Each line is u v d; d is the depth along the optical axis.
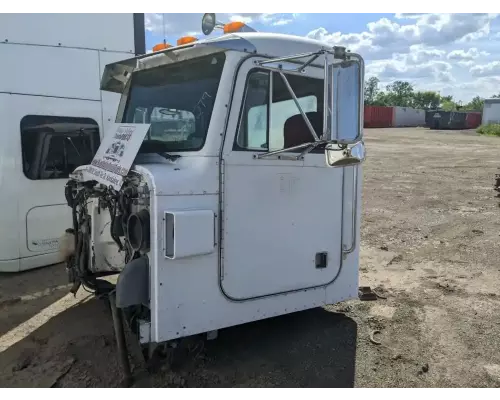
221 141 3.37
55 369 3.67
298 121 3.77
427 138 31.06
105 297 4.38
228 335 4.22
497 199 10.73
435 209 9.82
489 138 31.41
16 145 5.86
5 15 5.73
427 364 3.81
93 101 6.47
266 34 3.63
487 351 4.04
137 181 3.32
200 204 3.30
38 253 6.16
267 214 3.64
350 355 3.94
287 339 4.18
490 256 6.76
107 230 4.16
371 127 48.03
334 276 4.14
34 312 4.80
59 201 6.26
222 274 3.44
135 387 3.42
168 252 3.16
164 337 3.22
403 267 6.32
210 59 3.51
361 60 3.12
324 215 4.01
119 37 6.68
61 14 6.12
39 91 6.01
